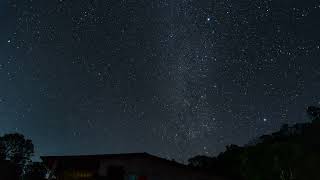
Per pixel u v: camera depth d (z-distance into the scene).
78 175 17.00
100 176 16.86
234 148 24.75
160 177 16.45
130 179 16.62
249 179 15.97
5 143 33.19
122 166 16.84
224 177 16.81
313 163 13.61
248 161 16.22
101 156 16.91
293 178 14.12
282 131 25.33
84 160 17.14
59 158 16.91
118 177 16.73
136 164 16.75
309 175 13.60
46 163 17.12
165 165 16.58
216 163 23.81
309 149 14.15
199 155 27.75
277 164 14.79
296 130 24.94
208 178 16.58
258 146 16.00
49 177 17.03
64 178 16.97
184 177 16.44
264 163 15.31
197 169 16.55
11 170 24.59
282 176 14.46
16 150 33.12
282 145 14.93
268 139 24.92
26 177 29.95
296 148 14.39
